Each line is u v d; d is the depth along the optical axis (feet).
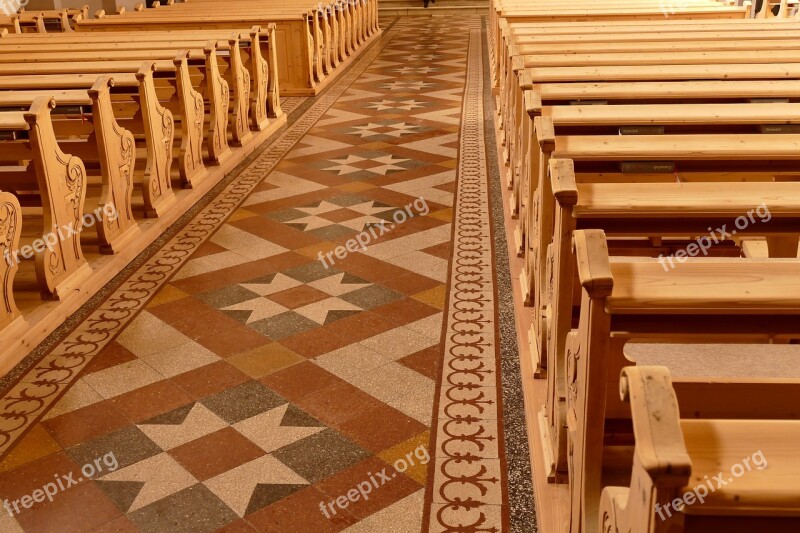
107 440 10.35
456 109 30.09
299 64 33.17
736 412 6.44
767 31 20.33
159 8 36.55
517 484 9.23
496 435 10.19
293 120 29.07
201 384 11.64
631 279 5.69
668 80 14.87
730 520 3.62
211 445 10.18
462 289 14.58
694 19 26.76
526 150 14.44
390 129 27.25
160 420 10.76
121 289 15.02
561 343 8.63
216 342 12.89
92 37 25.88
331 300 14.30
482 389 11.28
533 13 27.20
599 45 18.38
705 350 10.82
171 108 22.12
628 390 3.84
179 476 9.57
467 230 17.57
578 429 6.70
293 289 14.83
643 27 22.29
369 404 11.00
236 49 23.61
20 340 12.44
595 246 5.63
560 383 8.53
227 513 8.89
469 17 61.21
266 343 12.80
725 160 10.28
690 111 11.90
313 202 19.84
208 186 20.95
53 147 13.71
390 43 49.19
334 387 11.45
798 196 7.86
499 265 15.60
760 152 9.86
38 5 41.29
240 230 18.02
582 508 6.59
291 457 9.87
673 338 8.66
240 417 10.78
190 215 19.10
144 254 16.71
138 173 20.89
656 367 3.86
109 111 15.83
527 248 13.50
